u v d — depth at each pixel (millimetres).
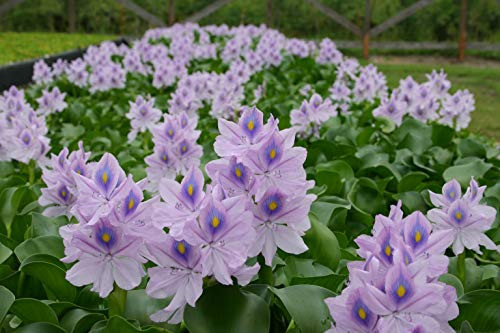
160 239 396
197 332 409
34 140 854
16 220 707
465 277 602
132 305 477
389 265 374
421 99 1249
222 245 391
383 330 342
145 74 2160
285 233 432
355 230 762
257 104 1560
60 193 618
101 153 1062
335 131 1176
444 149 1091
